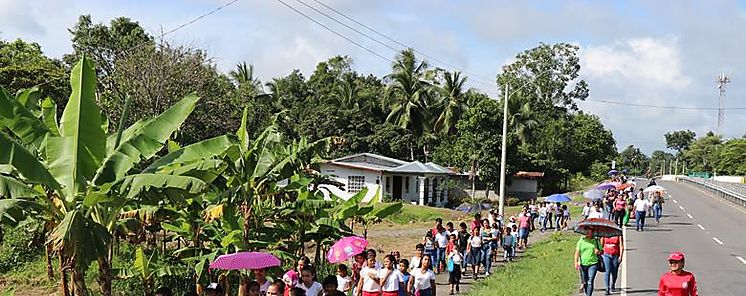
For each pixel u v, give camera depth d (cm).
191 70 2966
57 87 2808
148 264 1394
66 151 963
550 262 2088
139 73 2842
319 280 1638
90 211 967
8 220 925
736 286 1727
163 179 938
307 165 1573
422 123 5753
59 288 1589
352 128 5469
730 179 7788
